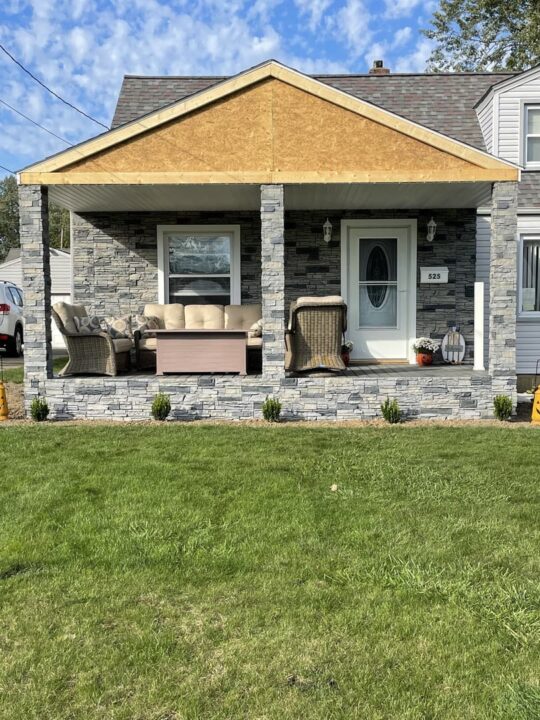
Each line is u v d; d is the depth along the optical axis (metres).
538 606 3.07
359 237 10.72
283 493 4.81
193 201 9.63
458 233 10.63
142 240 10.62
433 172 7.91
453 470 5.46
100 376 8.70
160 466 5.56
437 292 10.73
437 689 2.43
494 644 2.74
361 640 2.77
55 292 21.09
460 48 25.47
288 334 8.56
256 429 7.33
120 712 2.30
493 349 8.09
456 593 3.19
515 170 7.91
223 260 10.82
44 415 7.96
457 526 4.11
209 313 10.30
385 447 6.36
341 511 4.40
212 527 4.10
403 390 8.12
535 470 5.48
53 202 9.70
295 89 7.85
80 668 2.56
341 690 2.43
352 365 10.52
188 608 3.04
